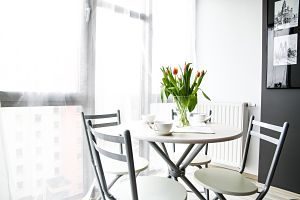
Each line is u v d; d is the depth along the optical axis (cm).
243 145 265
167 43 289
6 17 151
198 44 328
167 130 122
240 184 129
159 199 109
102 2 212
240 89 283
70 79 190
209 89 315
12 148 156
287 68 231
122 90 231
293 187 225
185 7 311
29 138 163
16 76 157
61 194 186
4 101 153
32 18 163
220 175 142
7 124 154
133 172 92
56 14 178
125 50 233
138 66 249
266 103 249
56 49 178
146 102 260
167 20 289
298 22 223
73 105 193
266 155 246
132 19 242
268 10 246
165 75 156
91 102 205
